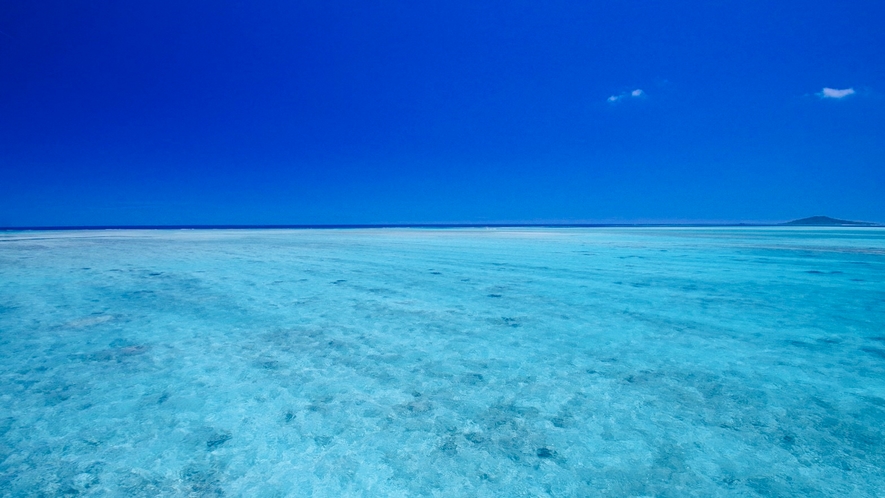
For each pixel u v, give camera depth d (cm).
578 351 505
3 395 386
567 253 1777
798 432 314
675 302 774
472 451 295
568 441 307
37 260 1499
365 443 306
